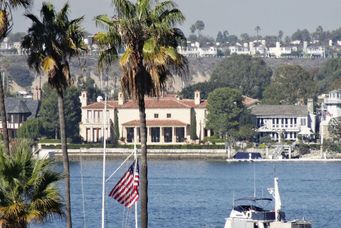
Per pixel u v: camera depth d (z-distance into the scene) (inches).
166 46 7495.1
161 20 7470.5
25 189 6417.3
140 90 7514.8
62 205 6540.4
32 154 6496.1
